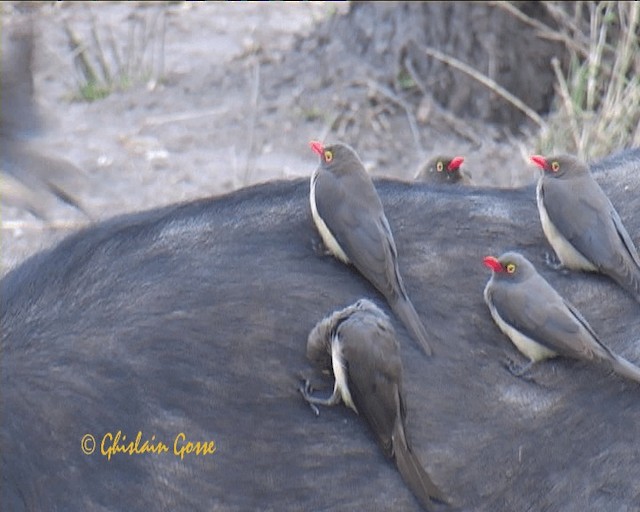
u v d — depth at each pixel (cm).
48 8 3256
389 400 1100
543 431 1183
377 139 2741
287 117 2827
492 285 1199
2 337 1164
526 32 2756
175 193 2573
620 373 1159
